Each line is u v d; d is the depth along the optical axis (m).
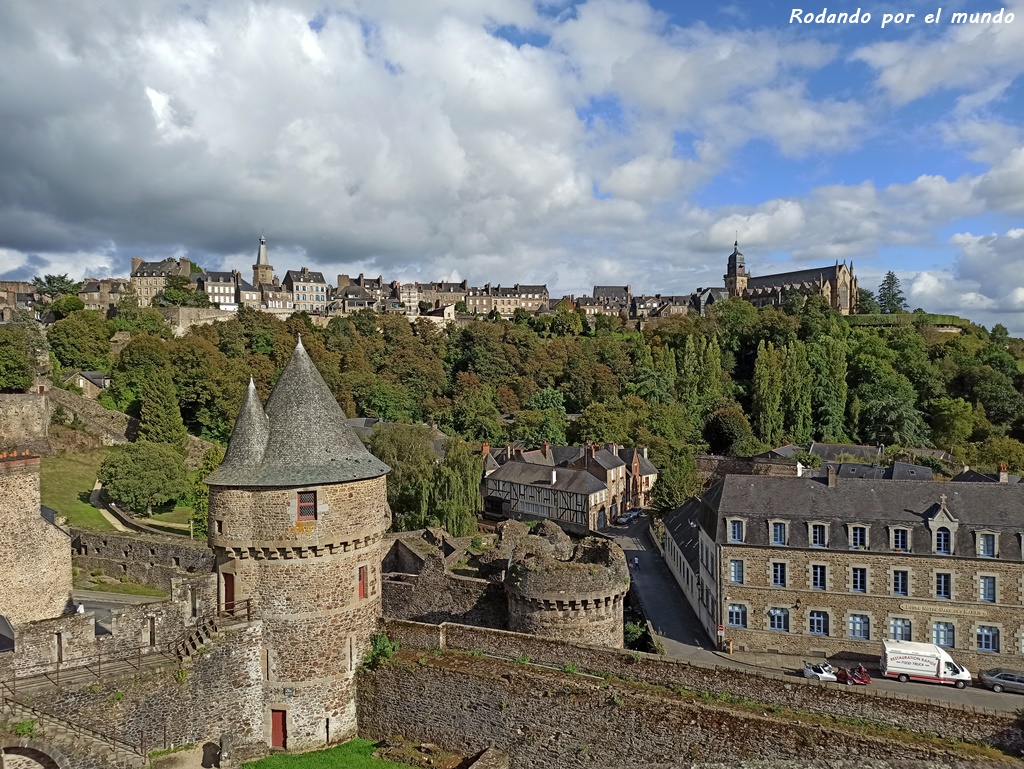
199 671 26.20
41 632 24.38
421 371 135.88
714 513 48.34
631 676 27.02
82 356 102.19
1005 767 21.42
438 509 61.88
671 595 58.16
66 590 33.84
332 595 28.25
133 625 26.33
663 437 107.38
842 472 71.06
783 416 111.94
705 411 120.50
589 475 84.00
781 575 45.75
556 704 25.89
